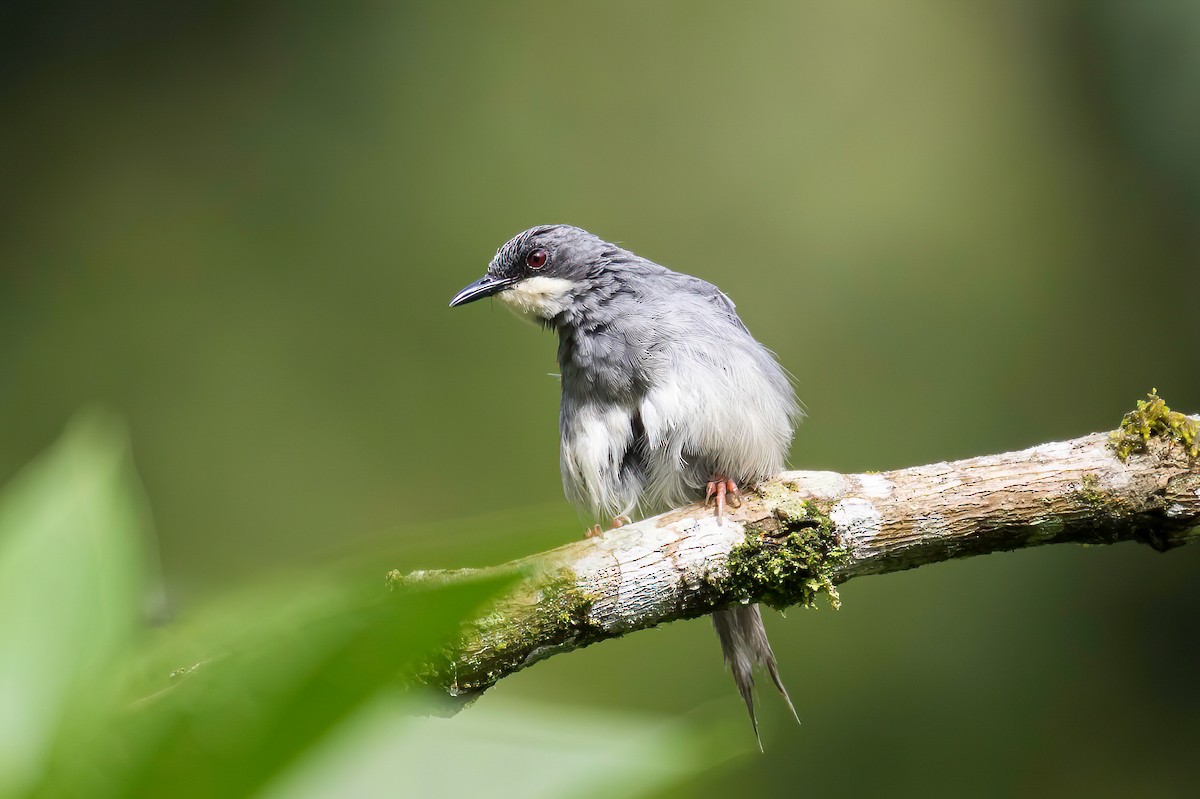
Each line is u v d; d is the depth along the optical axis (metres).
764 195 16.17
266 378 15.09
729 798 12.23
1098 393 15.45
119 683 0.97
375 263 15.78
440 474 15.09
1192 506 5.29
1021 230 16.03
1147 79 16.08
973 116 16.56
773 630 13.43
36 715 0.95
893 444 15.01
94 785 0.93
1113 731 12.90
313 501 14.65
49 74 15.93
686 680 12.63
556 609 4.89
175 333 15.12
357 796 1.15
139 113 16.02
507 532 0.86
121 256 15.38
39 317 14.95
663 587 5.16
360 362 15.45
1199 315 15.66
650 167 16.34
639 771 1.36
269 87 16.34
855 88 16.67
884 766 12.79
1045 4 16.91
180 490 14.47
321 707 0.91
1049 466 5.41
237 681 0.90
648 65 16.69
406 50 16.53
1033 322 15.60
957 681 13.18
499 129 16.44
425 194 16.16
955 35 16.84
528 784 1.34
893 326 15.60
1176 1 15.84
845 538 5.32
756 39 16.83
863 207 16.06
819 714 12.96
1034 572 13.67
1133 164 16.23
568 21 16.86
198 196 15.79
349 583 0.88
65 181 15.61
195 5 16.27
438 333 15.66
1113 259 15.99
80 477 1.05
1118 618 13.43
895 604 13.57
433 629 0.89
